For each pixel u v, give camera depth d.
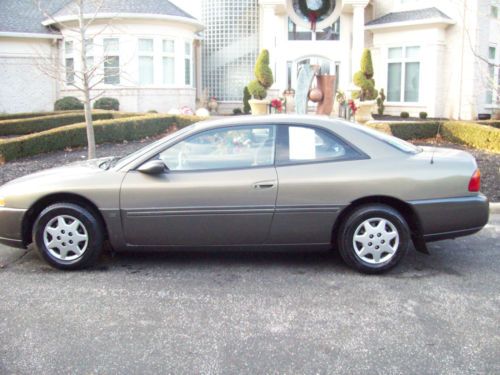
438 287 4.97
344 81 23.84
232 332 4.03
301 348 3.78
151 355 3.68
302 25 22.64
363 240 5.23
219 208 5.19
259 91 18.88
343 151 5.32
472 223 5.28
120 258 5.79
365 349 3.76
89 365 3.54
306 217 5.21
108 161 5.90
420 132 14.44
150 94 20.66
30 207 5.30
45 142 12.07
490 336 3.96
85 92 10.56
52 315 4.32
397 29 22.52
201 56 24.70
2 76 20.97
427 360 3.60
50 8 22.44
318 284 5.04
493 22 21.88
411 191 5.18
